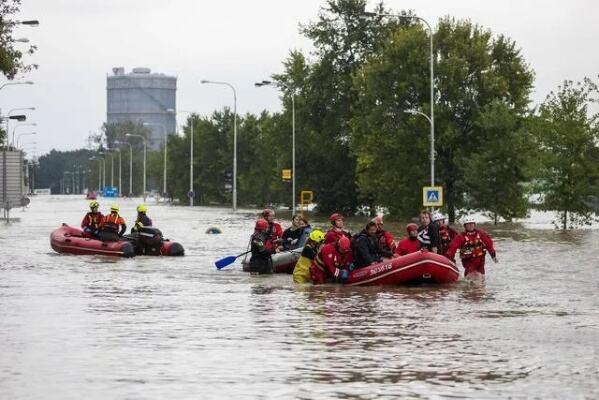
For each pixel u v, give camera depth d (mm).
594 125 85688
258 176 162750
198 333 22797
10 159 109750
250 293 32688
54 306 28500
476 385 16547
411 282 35406
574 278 38312
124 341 21469
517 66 97312
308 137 125438
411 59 96000
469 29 97562
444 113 93500
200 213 129625
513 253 51938
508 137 90188
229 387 16375
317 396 15680
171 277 39062
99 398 15477
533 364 18562
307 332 22984
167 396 15656
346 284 35594
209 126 187750
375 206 111312
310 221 101562
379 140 99250
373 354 19750
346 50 120750
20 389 16156
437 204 70562
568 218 88875
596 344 21062
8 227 86438
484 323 24672
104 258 49344
